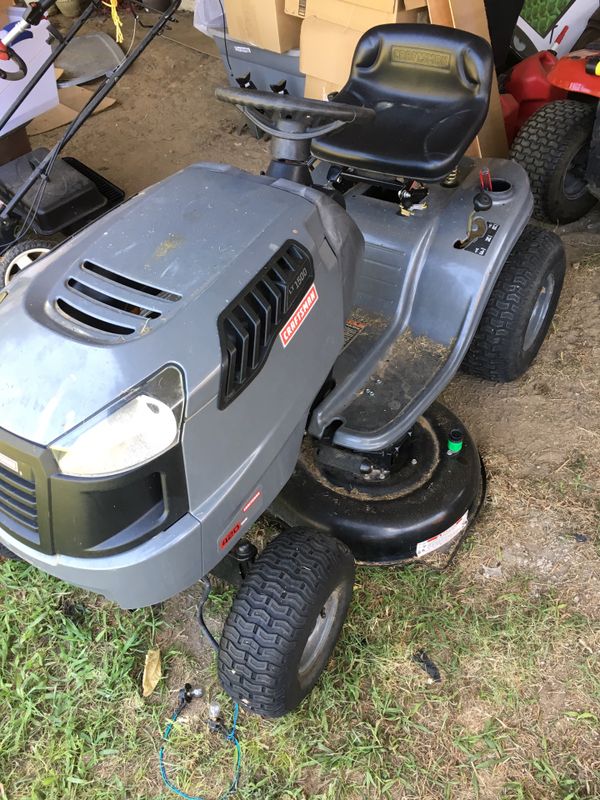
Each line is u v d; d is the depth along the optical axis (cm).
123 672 170
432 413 199
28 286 129
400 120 208
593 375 235
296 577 143
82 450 113
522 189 208
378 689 166
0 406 117
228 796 151
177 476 121
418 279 201
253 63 343
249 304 128
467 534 196
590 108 276
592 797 148
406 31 212
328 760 155
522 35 329
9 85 264
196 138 362
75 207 275
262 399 134
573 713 160
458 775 153
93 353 116
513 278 209
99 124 376
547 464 211
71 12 463
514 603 180
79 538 119
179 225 136
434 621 177
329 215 150
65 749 158
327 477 186
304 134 148
